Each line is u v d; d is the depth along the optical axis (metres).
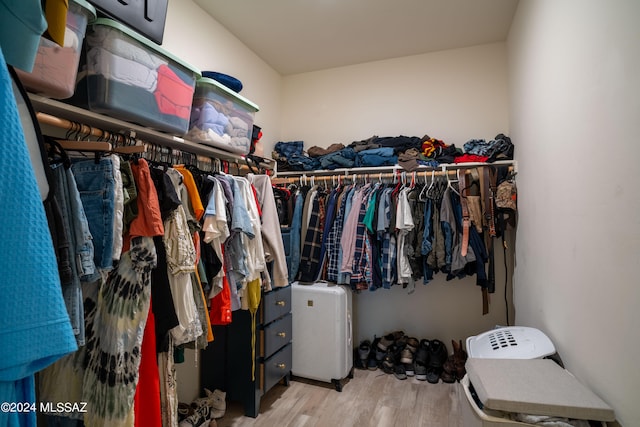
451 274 2.39
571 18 1.24
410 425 1.90
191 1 2.19
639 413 0.81
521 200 2.10
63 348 0.46
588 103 1.10
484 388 1.02
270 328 2.16
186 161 1.75
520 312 2.15
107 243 1.02
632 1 0.83
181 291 1.26
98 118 1.22
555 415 0.92
